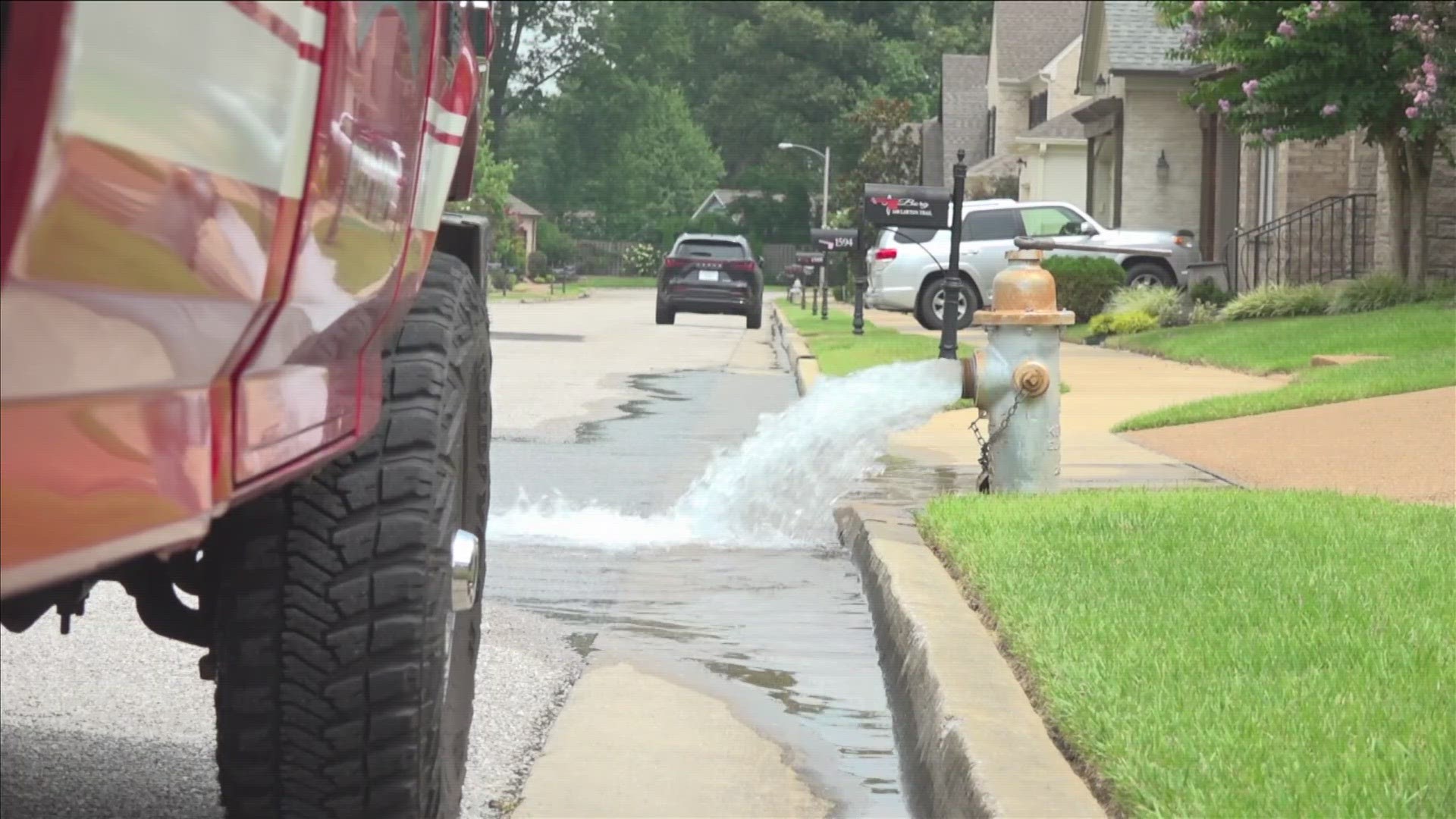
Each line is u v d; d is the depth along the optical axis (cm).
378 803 477
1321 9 2841
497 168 11050
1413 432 1508
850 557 1175
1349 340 2511
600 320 5691
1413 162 2988
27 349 257
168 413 316
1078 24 8688
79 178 254
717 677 848
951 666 724
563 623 962
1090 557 940
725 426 2102
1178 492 1212
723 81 15450
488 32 680
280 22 317
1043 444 1248
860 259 3953
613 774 682
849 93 14912
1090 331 3559
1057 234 4134
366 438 471
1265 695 649
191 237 296
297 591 459
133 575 548
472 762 687
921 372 1384
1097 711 632
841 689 834
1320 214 3722
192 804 615
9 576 273
